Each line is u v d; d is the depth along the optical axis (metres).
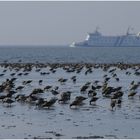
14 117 45.88
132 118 45.22
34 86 77.69
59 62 173.50
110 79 93.25
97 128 40.34
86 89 69.19
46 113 48.12
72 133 38.12
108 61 183.12
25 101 56.12
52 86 76.50
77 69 118.06
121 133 38.28
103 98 59.78
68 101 56.72
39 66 136.62
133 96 62.22
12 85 71.88
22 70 123.88
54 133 38.16
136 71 109.69
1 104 54.72
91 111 49.38
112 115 46.88
